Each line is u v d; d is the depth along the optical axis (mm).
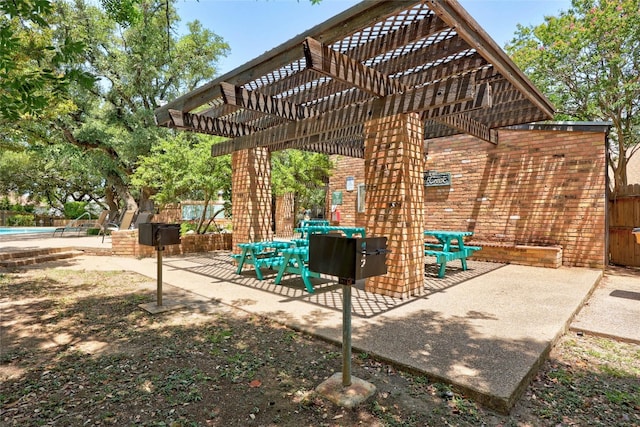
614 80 7098
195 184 8570
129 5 4730
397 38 3312
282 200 14383
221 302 4293
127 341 3105
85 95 11812
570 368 2672
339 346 2955
